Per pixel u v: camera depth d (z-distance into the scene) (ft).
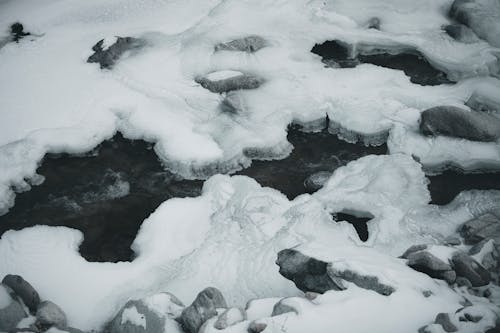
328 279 19.13
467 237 22.09
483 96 30.42
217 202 25.30
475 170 27.12
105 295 21.36
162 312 18.07
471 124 27.27
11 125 29.40
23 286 20.10
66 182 27.48
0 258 23.09
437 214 24.08
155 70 33.19
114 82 32.27
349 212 25.14
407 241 22.71
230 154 27.50
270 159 28.32
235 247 22.61
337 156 28.55
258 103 30.63
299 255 20.26
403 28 36.52
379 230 23.40
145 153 28.86
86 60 34.17
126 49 34.83
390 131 28.71
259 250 22.33
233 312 17.25
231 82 31.55
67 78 32.73
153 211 25.95
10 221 25.54
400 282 18.19
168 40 35.78
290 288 20.35
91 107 30.53
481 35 35.37
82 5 39.81
